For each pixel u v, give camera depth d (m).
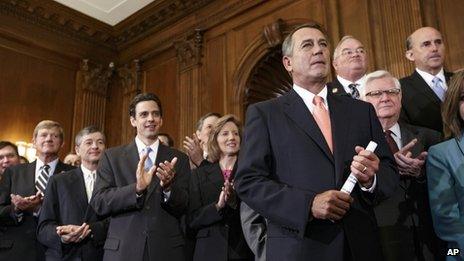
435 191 1.86
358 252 1.35
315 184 1.42
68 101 7.79
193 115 6.79
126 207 2.20
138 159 2.48
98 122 7.94
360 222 1.42
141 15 7.81
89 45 8.18
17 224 2.98
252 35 6.32
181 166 2.54
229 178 2.65
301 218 1.33
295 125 1.54
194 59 7.02
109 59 8.41
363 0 5.15
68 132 7.64
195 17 7.19
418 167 1.94
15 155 3.80
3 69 7.07
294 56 1.66
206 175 2.72
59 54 7.81
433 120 2.49
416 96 2.60
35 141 3.43
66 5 7.58
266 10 6.20
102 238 2.58
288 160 1.49
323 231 1.38
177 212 2.36
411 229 1.94
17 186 3.20
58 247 2.59
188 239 2.61
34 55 7.49
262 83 6.41
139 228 2.22
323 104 1.63
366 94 2.21
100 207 2.26
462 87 1.91
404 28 4.69
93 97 7.97
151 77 7.85
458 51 4.29
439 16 4.49
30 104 7.26
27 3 7.24
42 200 2.93
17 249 2.96
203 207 2.51
